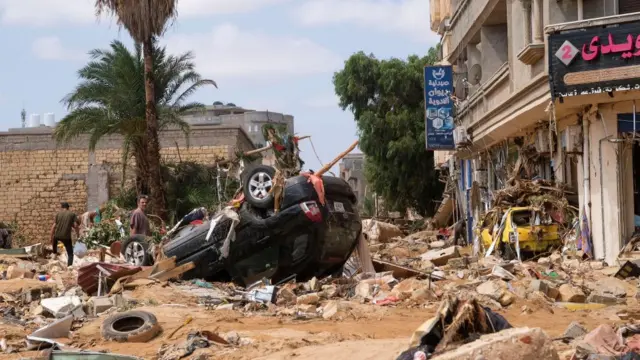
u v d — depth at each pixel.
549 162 25.98
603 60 19.69
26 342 11.70
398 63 54.25
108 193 48.25
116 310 14.30
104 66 39.72
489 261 20.33
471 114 34.38
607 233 20.84
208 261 17.98
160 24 33.09
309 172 17.36
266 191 17.20
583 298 14.84
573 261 20.09
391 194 54.88
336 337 11.16
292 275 17.50
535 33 23.14
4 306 15.59
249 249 17.42
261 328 12.39
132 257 19.92
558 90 20.05
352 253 18.47
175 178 42.72
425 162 53.22
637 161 21.77
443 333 8.01
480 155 35.22
